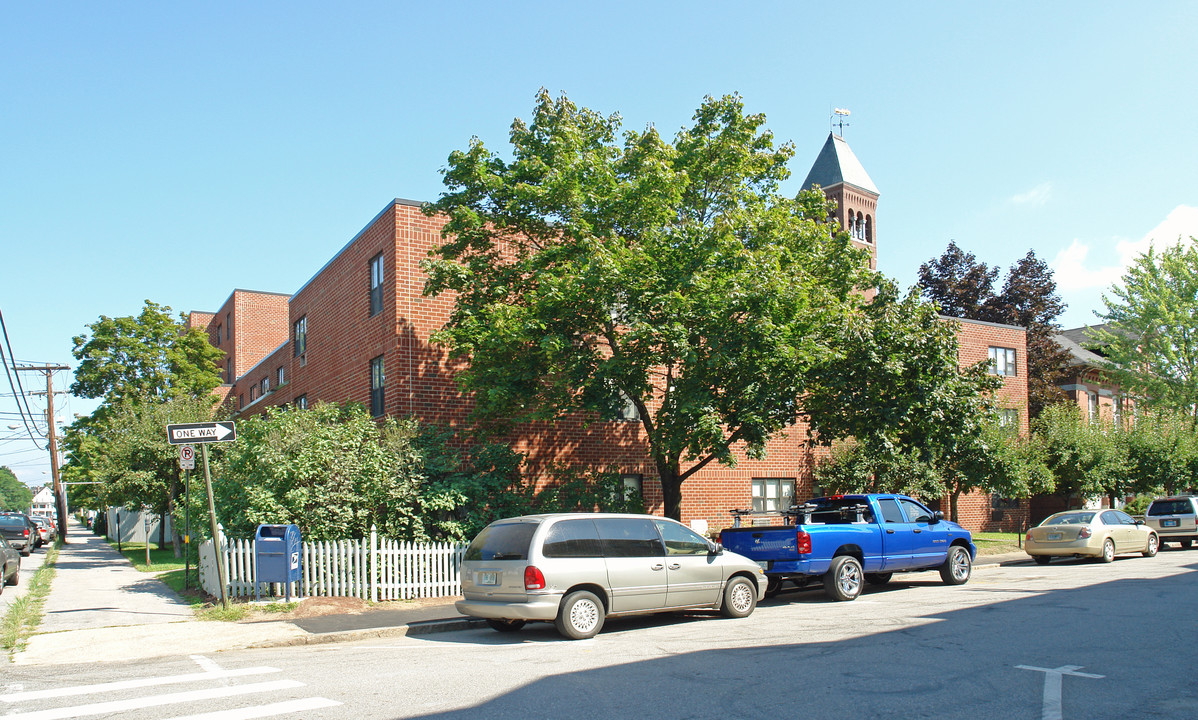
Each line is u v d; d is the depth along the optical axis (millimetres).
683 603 11578
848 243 17594
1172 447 31734
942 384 16734
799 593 15266
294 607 13031
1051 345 41656
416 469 15875
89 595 15945
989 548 25328
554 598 10344
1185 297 39875
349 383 22750
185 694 7613
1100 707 6582
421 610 13156
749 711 6641
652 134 16188
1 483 173000
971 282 44062
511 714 6645
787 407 17109
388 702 7121
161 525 31500
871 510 15031
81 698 7531
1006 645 9258
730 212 15906
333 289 24594
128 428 26656
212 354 39125
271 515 14305
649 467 22469
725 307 14211
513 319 14930
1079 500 37281
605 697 7176
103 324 36906
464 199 17344
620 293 15258
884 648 9211
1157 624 10547
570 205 15688
